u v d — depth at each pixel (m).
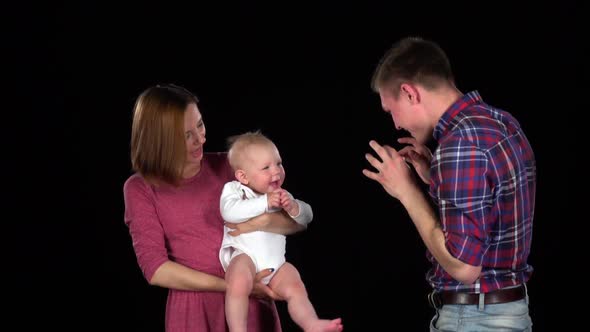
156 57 4.66
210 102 4.75
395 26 4.62
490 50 4.55
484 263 2.04
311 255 5.03
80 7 4.56
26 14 4.54
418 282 4.90
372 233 4.98
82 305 4.74
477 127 1.96
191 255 2.53
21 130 4.69
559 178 4.58
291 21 4.69
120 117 4.70
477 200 1.91
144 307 4.73
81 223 4.79
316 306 4.88
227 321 2.43
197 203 2.54
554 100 4.52
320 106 4.82
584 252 4.55
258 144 2.56
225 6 4.65
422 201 2.06
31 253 4.75
